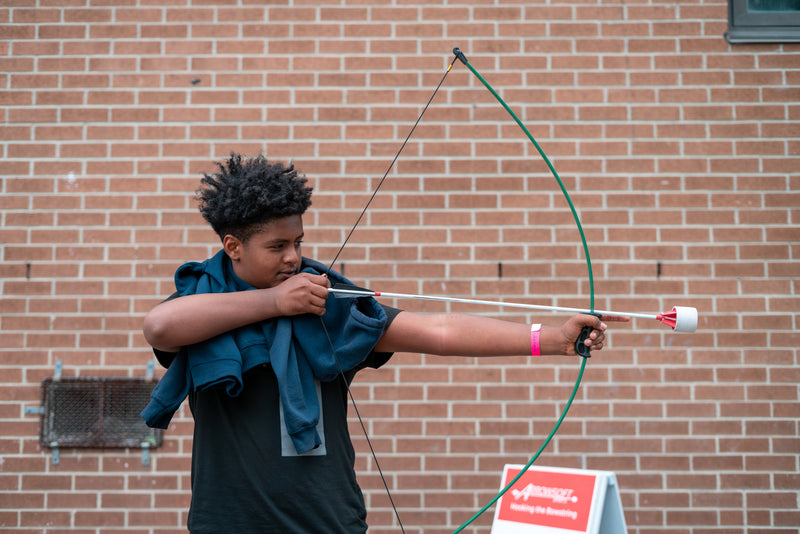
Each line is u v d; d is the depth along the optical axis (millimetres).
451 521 2682
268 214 1302
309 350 1315
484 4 2852
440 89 2826
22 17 2854
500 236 2783
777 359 2729
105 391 2730
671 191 2795
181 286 1422
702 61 2836
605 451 2697
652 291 2762
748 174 2803
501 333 1340
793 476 2684
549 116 2820
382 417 2717
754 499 2678
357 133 2818
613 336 2742
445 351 1362
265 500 1267
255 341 1307
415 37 2846
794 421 2703
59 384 2730
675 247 2777
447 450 2703
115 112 2828
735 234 2779
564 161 2805
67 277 2771
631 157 2807
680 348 2732
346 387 1431
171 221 2795
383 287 2770
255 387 1315
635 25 2846
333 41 2846
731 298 2754
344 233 2791
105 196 2801
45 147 2816
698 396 2715
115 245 2785
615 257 2773
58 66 2842
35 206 2795
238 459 1287
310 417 1271
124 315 2762
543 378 2725
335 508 1302
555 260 2773
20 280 2768
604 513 2258
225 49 2844
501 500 2379
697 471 2689
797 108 2818
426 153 2811
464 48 2840
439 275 2773
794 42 2828
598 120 2816
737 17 2852
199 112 2824
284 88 2834
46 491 2688
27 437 2709
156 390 1324
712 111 2822
